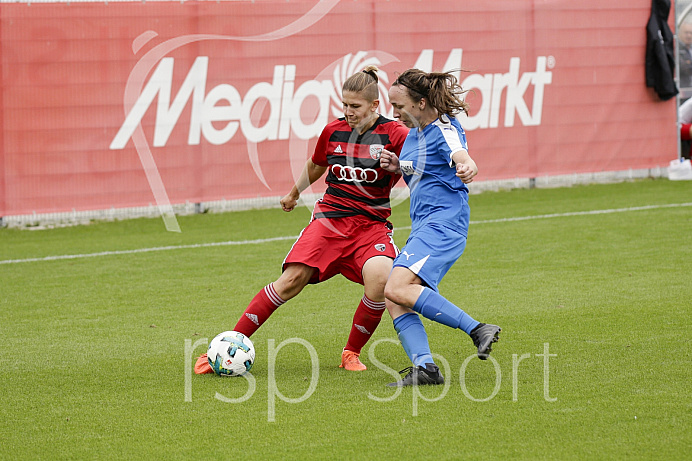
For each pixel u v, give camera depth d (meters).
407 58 47.97
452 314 16.11
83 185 42.88
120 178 43.50
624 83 52.50
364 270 17.73
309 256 18.05
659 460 12.32
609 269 28.38
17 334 21.77
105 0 42.38
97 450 13.31
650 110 53.34
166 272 30.53
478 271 28.88
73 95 42.31
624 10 51.97
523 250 32.66
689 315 21.61
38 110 41.81
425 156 16.62
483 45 49.28
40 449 13.41
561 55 50.91
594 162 52.38
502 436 13.43
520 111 50.38
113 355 19.47
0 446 13.55
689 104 56.25
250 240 37.44
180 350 19.88
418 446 13.12
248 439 13.64
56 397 16.20
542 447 12.92
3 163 41.56
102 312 24.34
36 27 41.41
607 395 15.33
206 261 32.62
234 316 23.56
